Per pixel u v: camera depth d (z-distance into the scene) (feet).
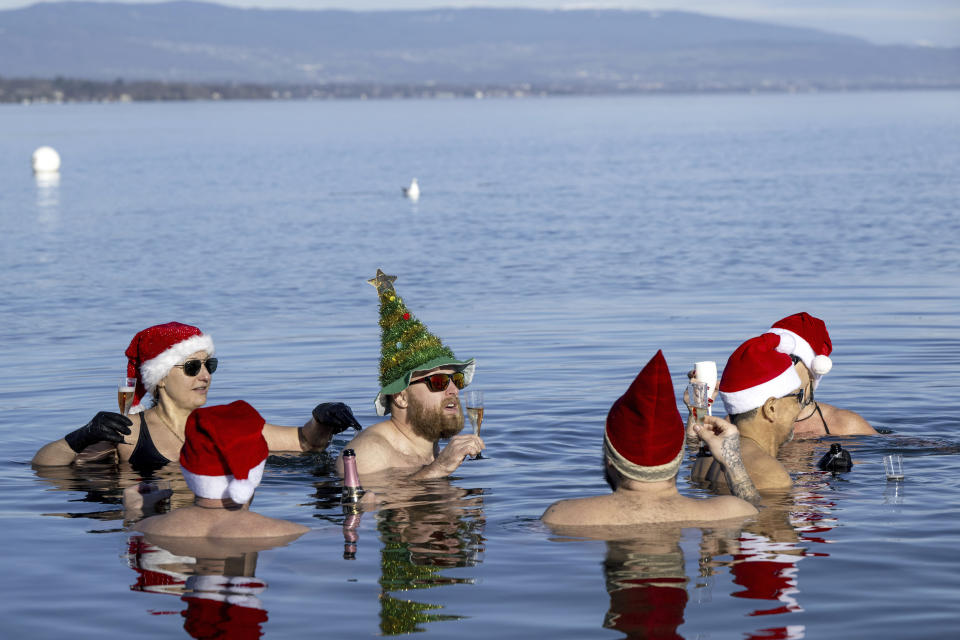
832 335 47.73
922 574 19.25
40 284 72.79
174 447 30.68
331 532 22.48
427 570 19.98
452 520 23.18
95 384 40.52
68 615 18.22
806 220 106.52
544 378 39.63
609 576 19.40
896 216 107.65
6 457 30.19
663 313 55.62
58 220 120.26
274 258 85.71
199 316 58.44
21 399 38.04
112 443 30.37
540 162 230.07
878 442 29.55
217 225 113.70
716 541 21.04
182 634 17.35
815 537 21.26
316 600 18.61
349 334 51.39
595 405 34.81
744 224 104.37
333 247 92.94
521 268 76.89
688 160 225.56
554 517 22.61
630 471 21.93
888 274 68.95
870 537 21.25
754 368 26.11
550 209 127.13
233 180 185.37
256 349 47.60
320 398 37.11
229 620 17.85
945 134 323.16
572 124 511.81
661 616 17.62
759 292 62.49
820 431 30.55
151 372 30.45
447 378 28.48
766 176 174.19
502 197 146.51
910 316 52.44
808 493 24.43
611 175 186.91
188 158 256.32
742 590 18.62
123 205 139.13
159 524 22.71
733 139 323.98
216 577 19.83
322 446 31.09
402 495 25.41
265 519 22.63
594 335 49.42
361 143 340.80
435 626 17.42
